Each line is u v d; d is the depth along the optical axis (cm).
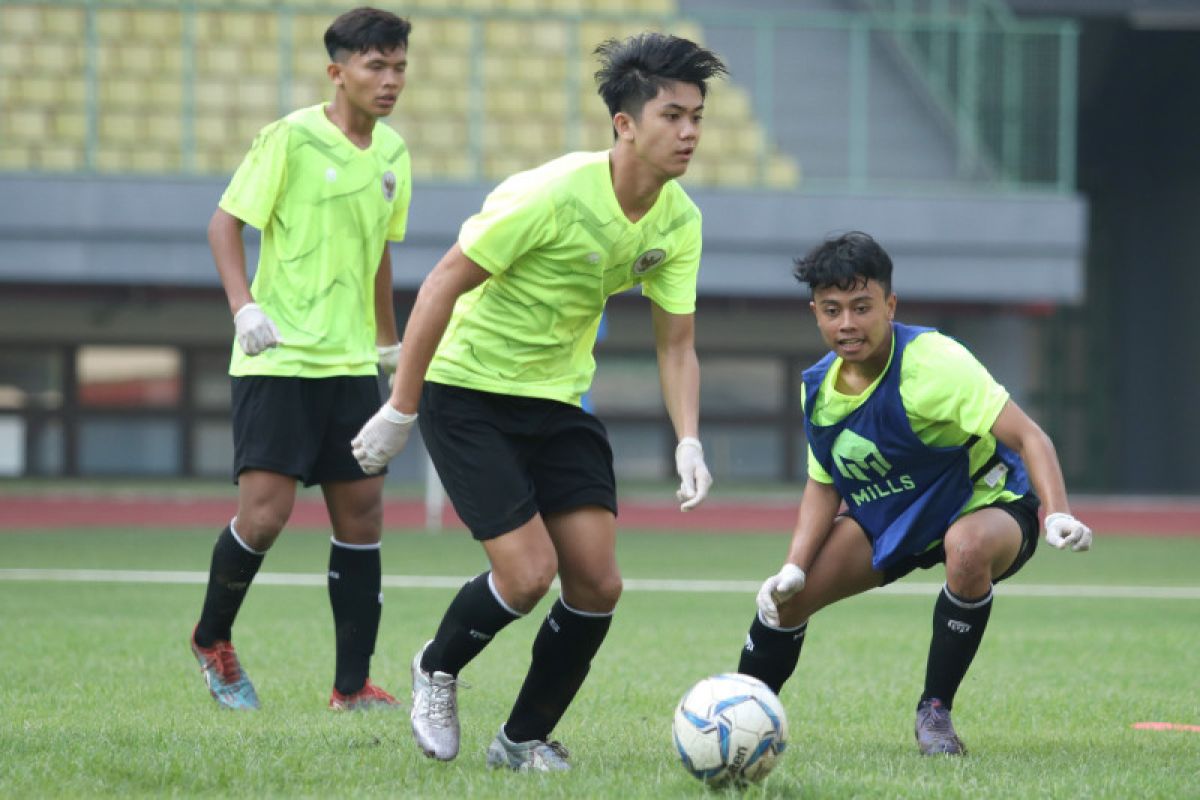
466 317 1552
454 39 8262
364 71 1977
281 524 1984
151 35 8069
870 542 1697
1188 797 1384
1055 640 2908
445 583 3834
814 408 1655
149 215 7119
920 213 7362
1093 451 10125
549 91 8169
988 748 1719
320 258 1997
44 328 8062
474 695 2102
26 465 8081
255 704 1980
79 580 3788
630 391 8394
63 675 2211
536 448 1540
